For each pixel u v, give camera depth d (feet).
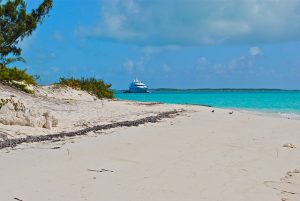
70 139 36.29
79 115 55.06
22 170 24.86
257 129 44.73
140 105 79.82
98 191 20.81
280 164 27.63
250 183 22.97
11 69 84.64
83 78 106.42
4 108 42.16
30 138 36.65
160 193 20.72
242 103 154.20
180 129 42.42
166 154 29.66
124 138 36.40
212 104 142.41
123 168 25.45
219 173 24.82
